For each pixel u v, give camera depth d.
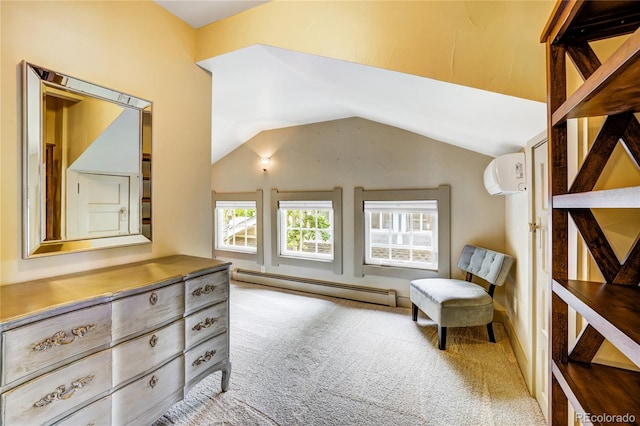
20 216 1.27
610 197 0.64
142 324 1.29
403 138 3.33
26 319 0.94
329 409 1.69
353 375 2.02
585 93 0.70
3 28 1.22
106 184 1.57
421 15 1.40
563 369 0.89
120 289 1.22
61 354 1.03
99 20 1.54
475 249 2.85
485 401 1.75
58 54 1.38
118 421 1.20
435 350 2.35
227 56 1.95
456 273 3.10
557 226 0.94
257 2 1.76
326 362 2.18
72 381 1.06
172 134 1.92
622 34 0.86
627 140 0.85
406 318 3.01
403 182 3.35
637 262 0.87
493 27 1.28
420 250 3.40
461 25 1.33
